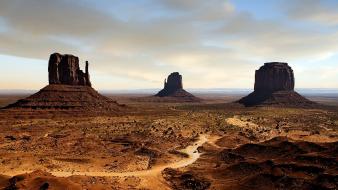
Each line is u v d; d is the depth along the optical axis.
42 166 99.69
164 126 182.25
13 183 73.88
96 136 153.00
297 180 75.31
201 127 183.12
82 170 96.88
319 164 83.00
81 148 127.50
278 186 75.25
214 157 110.38
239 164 89.44
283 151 100.62
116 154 118.62
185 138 149.12
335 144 96.12
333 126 199.75
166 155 114.06
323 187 70.62
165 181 87.56
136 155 117.69
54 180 74.06
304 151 96.44
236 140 142.88
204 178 86.00
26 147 127.88
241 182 80.00
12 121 191.12
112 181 85.50
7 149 123.75
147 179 88.75
